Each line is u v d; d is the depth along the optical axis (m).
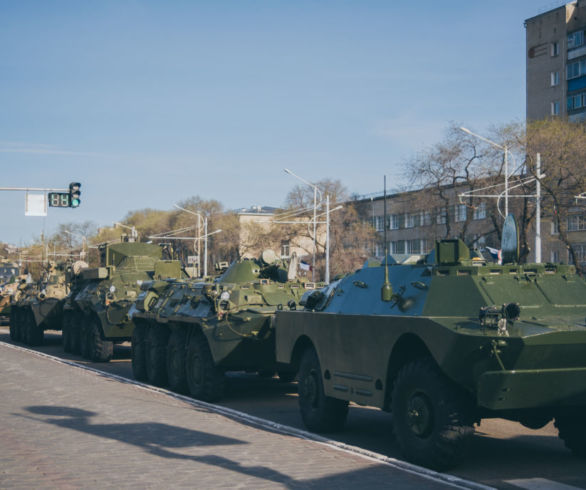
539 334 7.11
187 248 73.44
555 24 59.81
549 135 39.19
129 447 8.99
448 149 42.69
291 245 63.28
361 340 8.99
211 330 13.03
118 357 22.70
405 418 8.12
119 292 20.62
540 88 61.06
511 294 8.00
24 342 28.11
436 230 45.47
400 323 8.22
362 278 9.88
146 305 16.03
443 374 7.78
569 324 7.45
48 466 8.01
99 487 7.11
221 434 9.84
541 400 7.51
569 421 8.67
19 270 43.81
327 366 9.82
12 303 29.95
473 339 7.23
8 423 10.69
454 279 8.23
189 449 8.87
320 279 58.06
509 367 7.28
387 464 8.05
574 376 7.49
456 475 7.79
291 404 13.20
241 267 14.75
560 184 39.88
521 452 9.09
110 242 23.61
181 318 14.12
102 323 20.20
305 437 9.72
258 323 12.65
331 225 58.66
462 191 43.62
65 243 95.44
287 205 62.12
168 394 13.96
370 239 59.62
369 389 8.85
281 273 14.94
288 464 8.06
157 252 23.28
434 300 8.21
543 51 60.84
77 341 23.19
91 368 18.45
